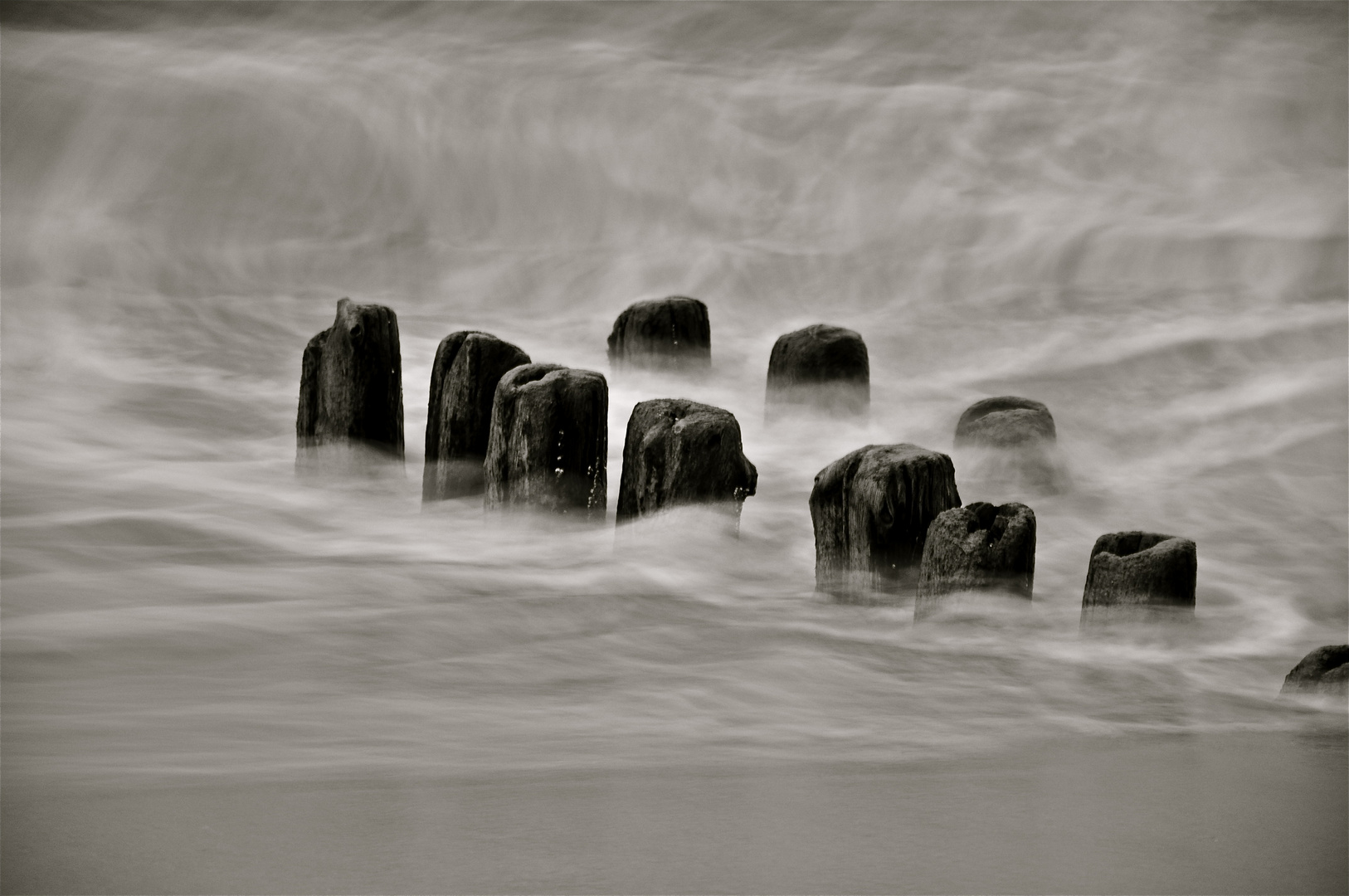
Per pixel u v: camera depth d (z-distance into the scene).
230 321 81.81
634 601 35.81
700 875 17.30
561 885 16.86
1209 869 17.92
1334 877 17.72
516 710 27.73
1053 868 17.80
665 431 37.00
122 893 16.48
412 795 21.08
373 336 43.12
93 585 36.94
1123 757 24.53
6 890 16.56
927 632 32.62
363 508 42.69
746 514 44.97
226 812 19.91
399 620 34.34
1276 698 30.12
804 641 32.72
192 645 32.22
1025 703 28.91
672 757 24.14
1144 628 32.34
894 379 74.50
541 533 38.22
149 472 49.09
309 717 26.81
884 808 20.50
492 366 41.12
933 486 33.97
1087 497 52.53
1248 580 43.81
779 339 51.41
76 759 23.33
